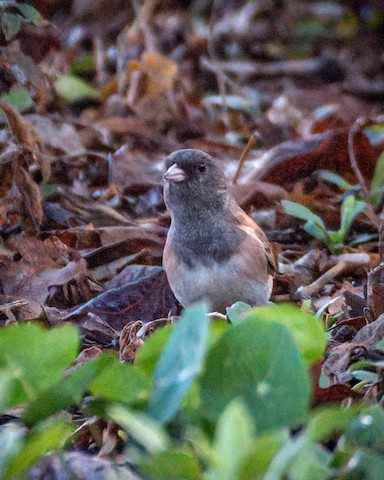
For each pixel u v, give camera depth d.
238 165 11.05
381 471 5.11
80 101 14.04
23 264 9.05
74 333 5.55
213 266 8.23
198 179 8.30
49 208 10.22
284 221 10.70
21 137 9.84
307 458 4.91
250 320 5.38
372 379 6.22
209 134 13.83
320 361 6.30
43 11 16.94
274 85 17.23
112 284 8.96
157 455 4.72
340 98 16.14
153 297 8.64
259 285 8.35
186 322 5.30
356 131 11.18
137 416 5.10
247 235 8.34
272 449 4.63
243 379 5.34
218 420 5.29
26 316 8.16
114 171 11.36
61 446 5.72
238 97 14.70
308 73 17.69
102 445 5.94
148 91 13.65
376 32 19.67
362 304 8.11
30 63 10.56
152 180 11.34
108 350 7.73
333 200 11.16
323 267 9.59
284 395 5.22
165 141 12.96
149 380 5.46
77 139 11.51
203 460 5.12
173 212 8.45
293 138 13.32
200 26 18.36
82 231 9.70
